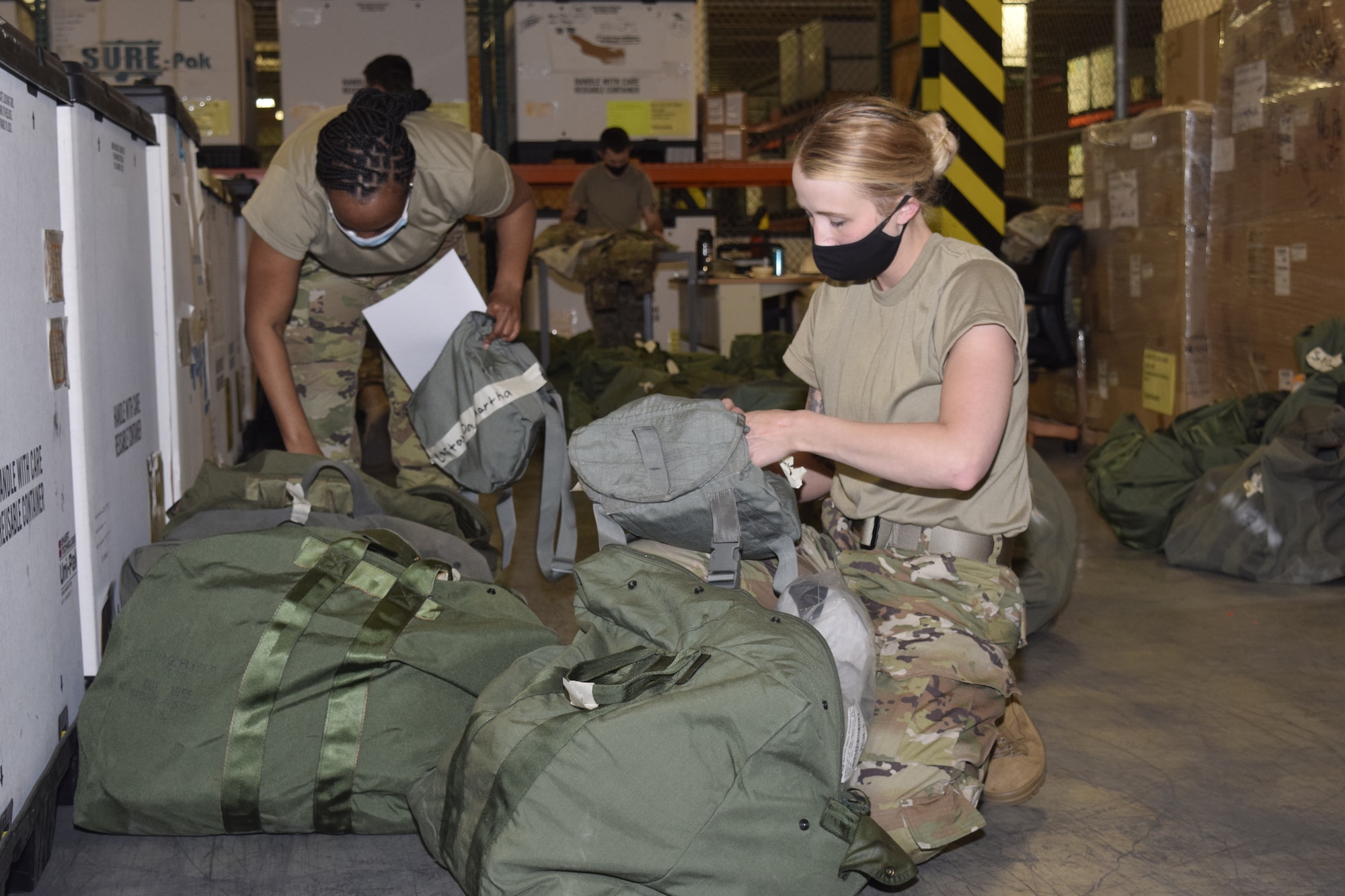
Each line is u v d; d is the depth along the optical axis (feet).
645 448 5.11
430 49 23.25
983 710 5.40
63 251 5.82
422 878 5.54
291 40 22.95
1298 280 13.50
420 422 7.86
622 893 4.46
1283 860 5.70
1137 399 17.08
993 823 6.14
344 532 5.99
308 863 5.69
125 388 7.11
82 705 5.62
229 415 12.85
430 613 5.78
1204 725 7.46
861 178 4.95
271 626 5.57
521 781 4.47
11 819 4.87
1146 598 10.34
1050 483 9.31
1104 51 31.91
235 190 15.37
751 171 25.35
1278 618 9.66
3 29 4.76
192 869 5.62
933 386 5.33
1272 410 12.29
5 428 4.85
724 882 4.47
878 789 5.16
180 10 20.81
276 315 8.42
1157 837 5.97
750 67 57.47
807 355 6.13
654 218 23.61
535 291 24.22
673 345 25.16
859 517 5.85
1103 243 17.95
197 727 5.47
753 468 5.07
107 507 6.51
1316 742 7.15
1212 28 16.72
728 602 4.87
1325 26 12.78
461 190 8.32
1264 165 14.10
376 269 8.86
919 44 22.06
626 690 4.59
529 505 14.37
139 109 7.58
